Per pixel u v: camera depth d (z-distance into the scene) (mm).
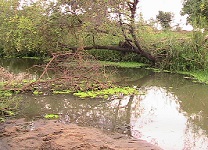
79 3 16562
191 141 7266
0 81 11469
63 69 13250
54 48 18000
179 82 14242
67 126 8070
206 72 15859
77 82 12023
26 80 12961
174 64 17109
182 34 19125
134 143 7012
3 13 18625
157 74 16188
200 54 16109
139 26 17297
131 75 15797
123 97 11414
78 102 10555
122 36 17953
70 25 17172
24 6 18484
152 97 11523
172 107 10242
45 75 15102
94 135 7422
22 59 22500
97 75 13219
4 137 7297
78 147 6562
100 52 20438
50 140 6938
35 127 8031
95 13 16156
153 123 8562
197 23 18469
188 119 8969
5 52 22156
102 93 11672
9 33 17391
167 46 17500
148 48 18312
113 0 15977
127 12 16266
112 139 7234
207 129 8109
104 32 17297
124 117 9109
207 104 10602
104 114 9367
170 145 7023
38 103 10297
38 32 16859
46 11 16984
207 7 19859
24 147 6742
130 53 20062
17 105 9883
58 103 10352
